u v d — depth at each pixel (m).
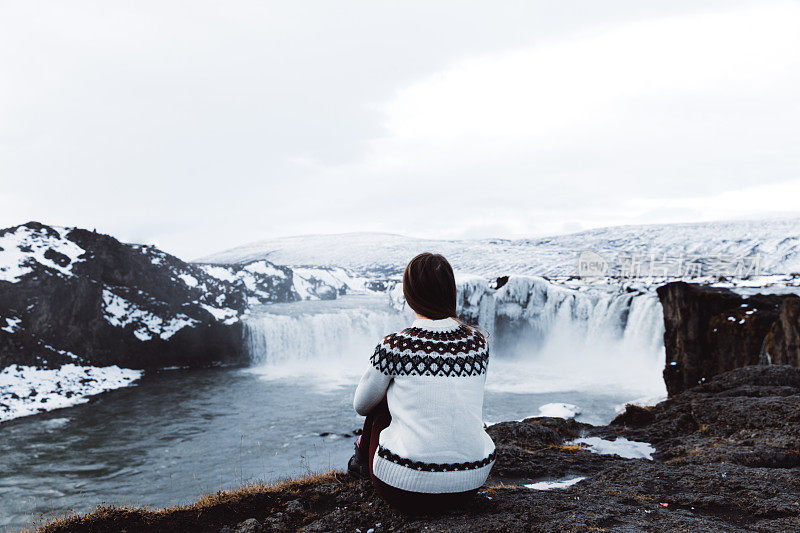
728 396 7.41
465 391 2.68
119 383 28.34
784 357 14.49
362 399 2.86
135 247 35.19
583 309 34.75
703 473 4.10
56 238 30.92
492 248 110.81
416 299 2.76
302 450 17.53
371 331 39.69
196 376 31.05
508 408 22.41
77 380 27.06
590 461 5.13
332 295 60.69
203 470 15.66
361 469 3.33
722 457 5.01
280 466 15.68
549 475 4.62
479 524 2.80
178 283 36.12
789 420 5.86
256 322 35.88
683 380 18.80
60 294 28.34
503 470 4.67
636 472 4.25
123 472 15.66
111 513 3.84
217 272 49.25
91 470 15.87
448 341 2.71
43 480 15.03
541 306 36.50
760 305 17.67
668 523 2.88
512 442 6.06
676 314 19.45
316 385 28.83
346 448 17.62
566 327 35.22
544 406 21.67
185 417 22.23
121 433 19.91
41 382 25.61
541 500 3.36
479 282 36.53
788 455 4.89
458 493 2.71
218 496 4.15
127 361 31.11
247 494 4.15
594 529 2.75
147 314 33.00
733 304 18.25
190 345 33.31
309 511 3.75
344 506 3.68
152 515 3.87
